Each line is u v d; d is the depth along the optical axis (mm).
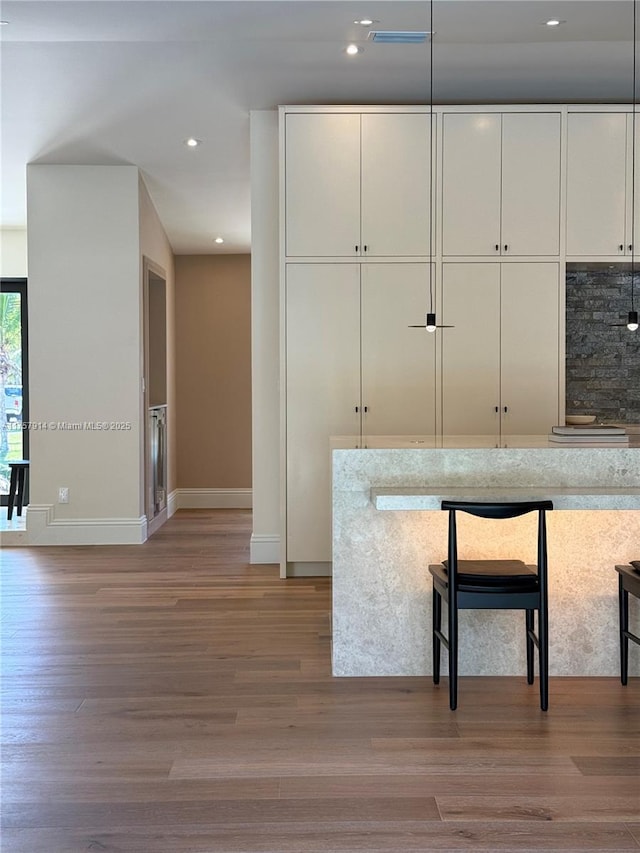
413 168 5637
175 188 7188
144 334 7047
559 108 5641
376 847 2402
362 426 5703
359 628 3846
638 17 4457
